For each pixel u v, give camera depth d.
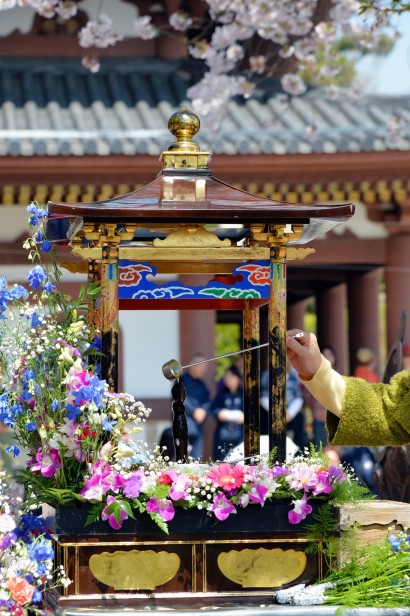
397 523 4.29
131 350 16.78
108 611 3.86
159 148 15.41
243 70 18.66
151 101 17.80
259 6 14.99
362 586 4.02
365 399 4.37
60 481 4.07
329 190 16.20
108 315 4.21
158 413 16.75
